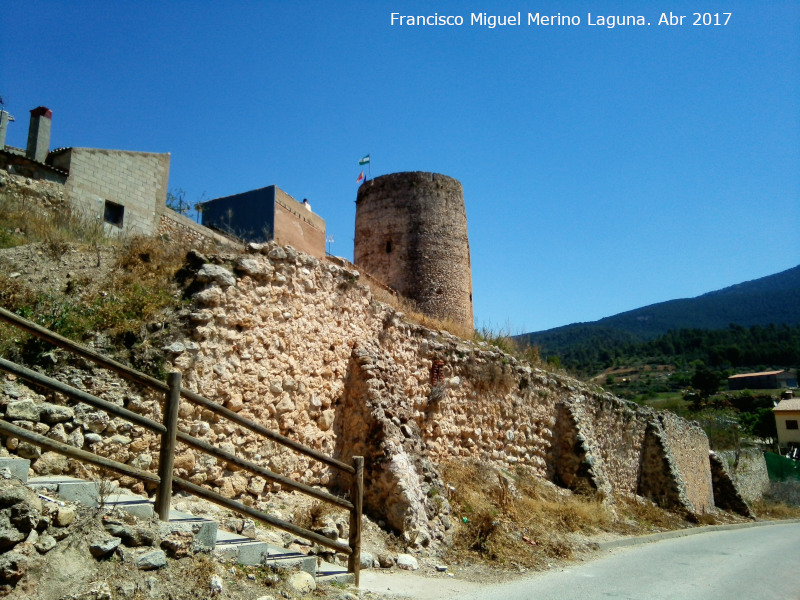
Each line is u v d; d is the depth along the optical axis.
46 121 17.27
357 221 29.23
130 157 17.39
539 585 8.63
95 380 7.06
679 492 23.84
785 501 42.50
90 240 11.65
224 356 8.48
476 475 13.73
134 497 6.27
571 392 20.08
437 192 28.03
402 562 8.52
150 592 4.87
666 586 9.34
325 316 10.78
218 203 18.89
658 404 78.88
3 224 11.59
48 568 4.47
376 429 10.45
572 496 17.00
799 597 9.37
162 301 8.45
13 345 6.96
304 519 8.46
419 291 26.69
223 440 8.20
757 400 77.44
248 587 5.61
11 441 6.14
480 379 15.65
